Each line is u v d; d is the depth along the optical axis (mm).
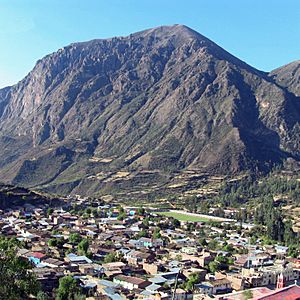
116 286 179875
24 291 122938
